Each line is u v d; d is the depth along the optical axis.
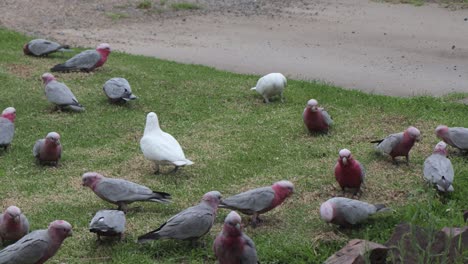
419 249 6.52
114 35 18.27
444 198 8.53
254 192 7.88
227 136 10.84
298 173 9.38
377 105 12.27
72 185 9.12
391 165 9.59
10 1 21.36
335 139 10.65
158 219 8.12
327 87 13.55
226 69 15.41
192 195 8.77
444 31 19.03
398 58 16.52
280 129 11.12
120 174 9.46
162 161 9.16
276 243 7.52
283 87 12.34
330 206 7.64
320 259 7.22
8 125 10.16
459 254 6.74
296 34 18.73
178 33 18.66
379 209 7.85
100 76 13.76
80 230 7.87
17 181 9.23
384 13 21.14
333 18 20.53
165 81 13.62
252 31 19.02
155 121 9.45
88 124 11.34
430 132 10.88
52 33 18.20
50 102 11.88
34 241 6.79
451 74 15.22
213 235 7.75
